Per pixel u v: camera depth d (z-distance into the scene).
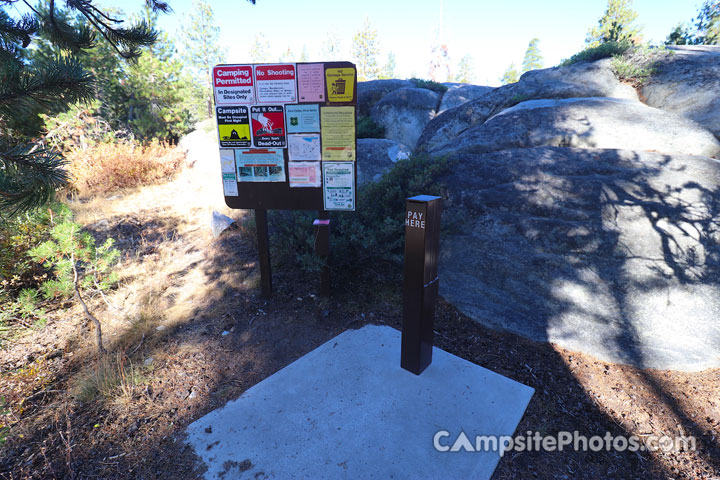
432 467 2.52
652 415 3.12
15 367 3.53
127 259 5.97
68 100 2.79
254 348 3.86
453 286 4.83
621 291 4.29
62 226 3.72
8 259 4.62
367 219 5.32
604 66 8.29
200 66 43.66
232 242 6.43
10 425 2.83
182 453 2.62
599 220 4.75
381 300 4.73
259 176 4.26
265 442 2.70
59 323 4.29
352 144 4.05
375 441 2.71
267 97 3.99
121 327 4.17
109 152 9.85
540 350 3.89
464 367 3.51
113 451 2.64
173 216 7.82
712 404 3.19
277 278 5.23
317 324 4.27
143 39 4.06
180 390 3.25
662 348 3.80
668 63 7.56
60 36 3.82
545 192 5.23
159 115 14.43
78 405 3.07
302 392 3.18
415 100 12.84
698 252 4.33
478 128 7.40
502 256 4.87
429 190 5.71
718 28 22.47
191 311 4.52
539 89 8.27
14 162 2.36
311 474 2.46
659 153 5.68
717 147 5.73
